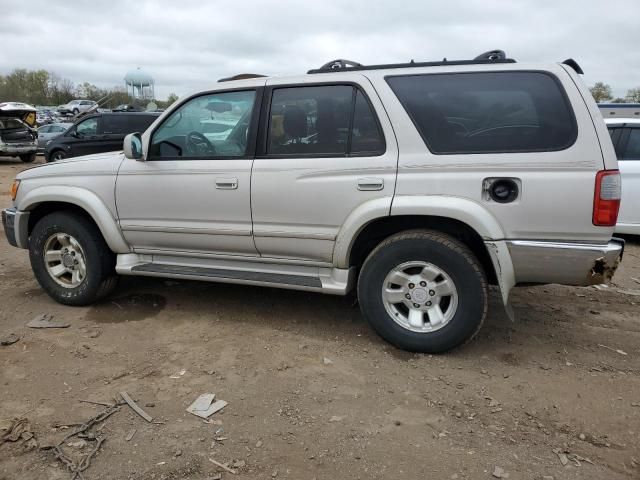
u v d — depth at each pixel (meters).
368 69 3.53
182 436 2.67
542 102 3.16
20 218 4.46
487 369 3.39
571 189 3.06
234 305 4.48
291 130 3.64
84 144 15.02
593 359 3.55
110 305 4.48
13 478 2.37
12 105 18.11
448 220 3.42
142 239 4.15
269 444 2.62
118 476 2.38
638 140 6.50
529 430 2.75
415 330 3.53
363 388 3.15
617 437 2.70
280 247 3.76
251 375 3.30
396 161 3.35
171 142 3.97
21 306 4.48
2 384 3.17
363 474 2.41
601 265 3.12
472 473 2.42
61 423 2.77
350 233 3.48
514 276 3.28
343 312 4.33
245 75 4.17
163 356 3.55
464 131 3.28
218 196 3.79
